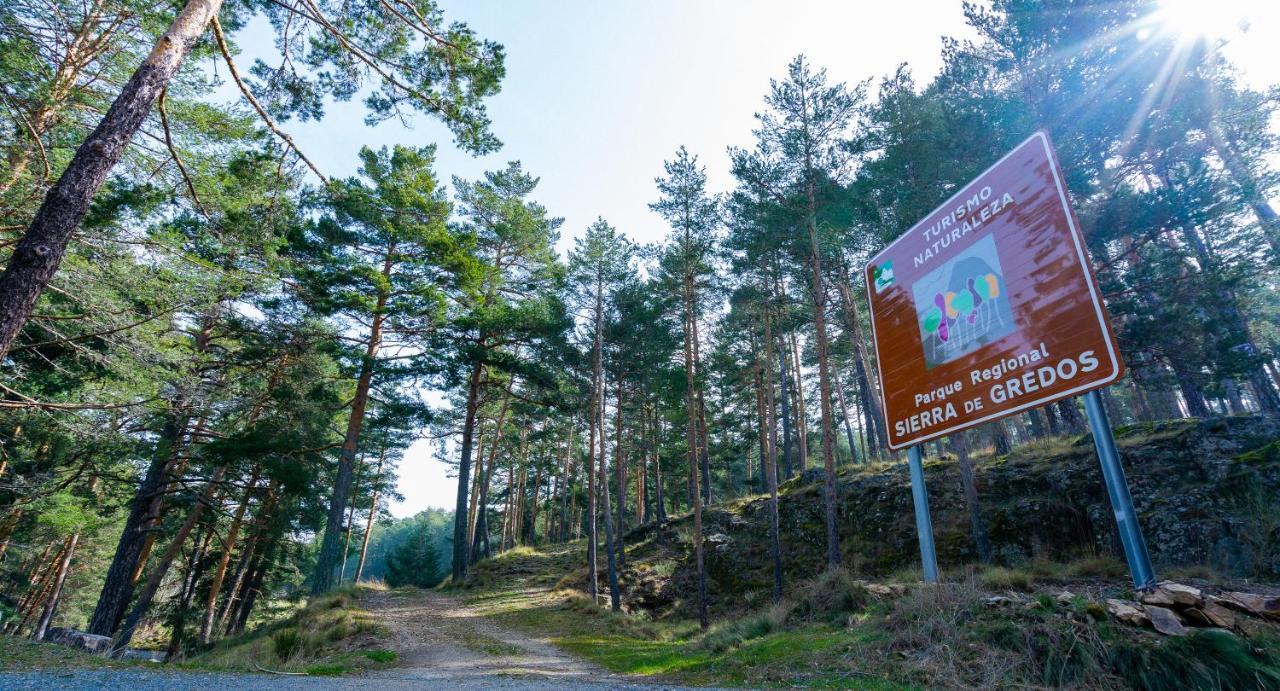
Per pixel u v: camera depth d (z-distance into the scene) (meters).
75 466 17.86
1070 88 13.82
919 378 8.37
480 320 21.39
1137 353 14.20
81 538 27.75
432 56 8.60
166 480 17.78
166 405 13.26
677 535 25.58
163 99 6.41
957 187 14.69
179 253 11.47
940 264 8.30
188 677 6.49
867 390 31.88
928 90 20.56
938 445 33.19
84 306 10.70
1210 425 13.48
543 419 34.69
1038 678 5.27
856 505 20.05
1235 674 4.50
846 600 9.43
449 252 19.78
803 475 25.05
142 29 11.52
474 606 19.92
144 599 19.45
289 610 33.66
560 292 25.12
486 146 9.30
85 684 5.28
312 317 19.17
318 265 18.84
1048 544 13.96
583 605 19.05
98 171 5.60
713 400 37.16
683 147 22.06
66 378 12.89
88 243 10.80
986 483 17.22
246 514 26.20
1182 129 13.29
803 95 18.50
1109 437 5.88
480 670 10.49
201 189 11.21
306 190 17.06
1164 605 5.61
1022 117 13.52
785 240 18.58
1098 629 5.52
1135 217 12.61
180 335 15.34
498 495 50.53
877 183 17.42
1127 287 13.99
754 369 30.55
